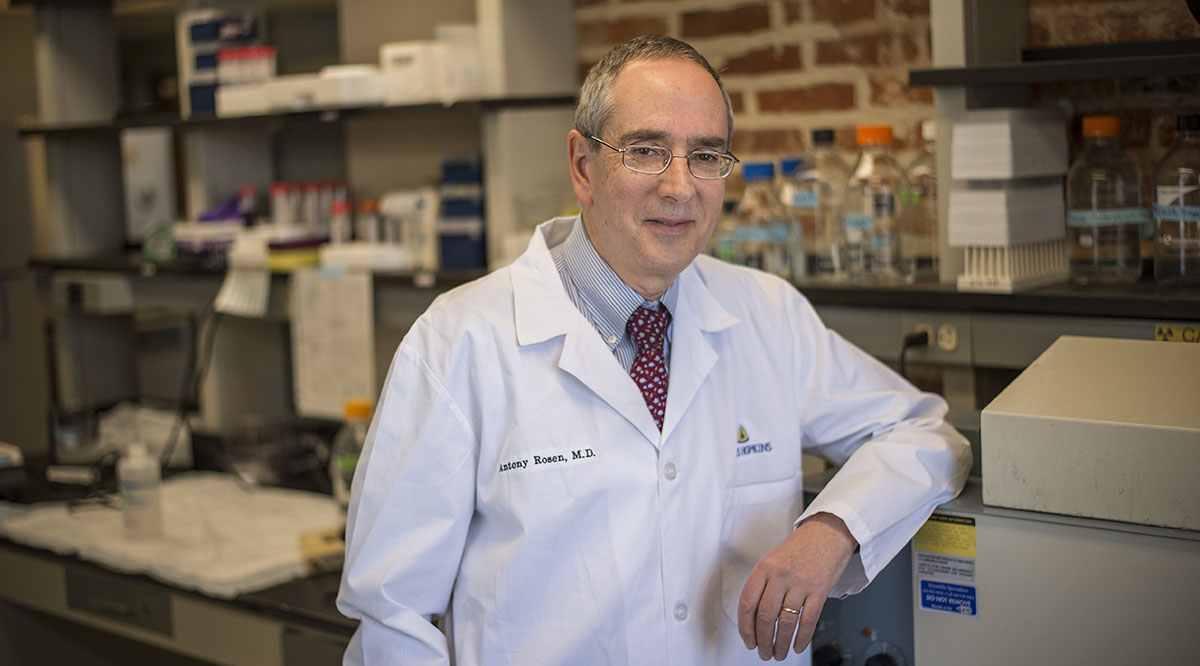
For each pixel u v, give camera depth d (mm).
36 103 3732
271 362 3086
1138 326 1662
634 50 1304
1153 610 1221
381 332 2828
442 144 2777
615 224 1302
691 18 2406
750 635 1299
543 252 1420
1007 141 1733
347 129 2986
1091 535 1248
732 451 1440
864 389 1553
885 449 1411
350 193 2988
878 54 2180
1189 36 1853
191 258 2898
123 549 2146
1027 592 1298
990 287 1774
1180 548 1198
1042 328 1751
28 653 2439
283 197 2830
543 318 1364
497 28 2396
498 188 2395
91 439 2838
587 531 1329
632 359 1416
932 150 2068
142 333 3258
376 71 2545
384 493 1340
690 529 1367
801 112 2293
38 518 2412
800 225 2129
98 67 3260
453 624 1376
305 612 1842
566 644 1314
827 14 2232
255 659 1930
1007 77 1734
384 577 1314
